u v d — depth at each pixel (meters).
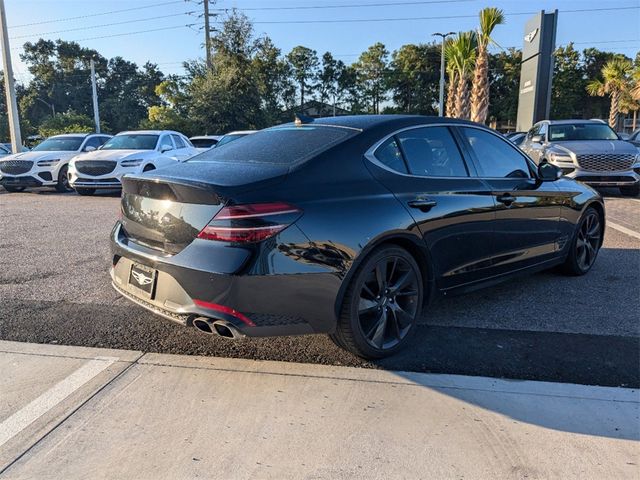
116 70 81.88
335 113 71.75
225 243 2.78
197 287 2.84
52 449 2.44
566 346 3.57
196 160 3.66
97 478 2.24
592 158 10.54
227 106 35.56
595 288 4.90
